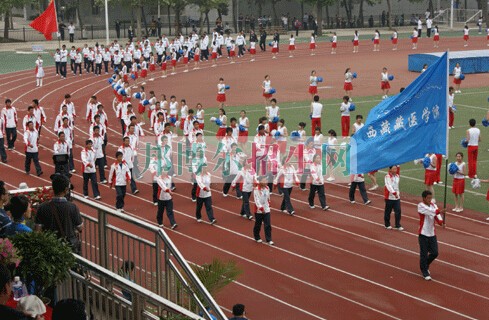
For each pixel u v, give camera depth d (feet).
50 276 29.01
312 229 75.92
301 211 82.02
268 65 195.72
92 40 250.37
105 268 31.32
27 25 276.21
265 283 62.69
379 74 175.83
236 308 47.26
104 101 149.69
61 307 22.43
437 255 62.69
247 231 75.46
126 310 28.76
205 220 78.84
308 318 56.34
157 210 81.76
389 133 68.08
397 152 68.28
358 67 187.42
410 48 224.53
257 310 57.62
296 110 136.36
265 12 306.76
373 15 320.91
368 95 150.61
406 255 68.59
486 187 89.45
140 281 33.71
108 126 127.95
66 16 275.59
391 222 77.71
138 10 234.99
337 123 124.36
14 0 235.81
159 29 256.93
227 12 288.10
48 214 34.47
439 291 60.80
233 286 62.03
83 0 272.72
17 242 29.25
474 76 173.06
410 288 61.41
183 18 285.64
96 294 30.37
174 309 25.86
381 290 61.11
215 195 88.22
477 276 63.72
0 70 191.93
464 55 175.22
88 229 38.01
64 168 63.57
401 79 167.84
